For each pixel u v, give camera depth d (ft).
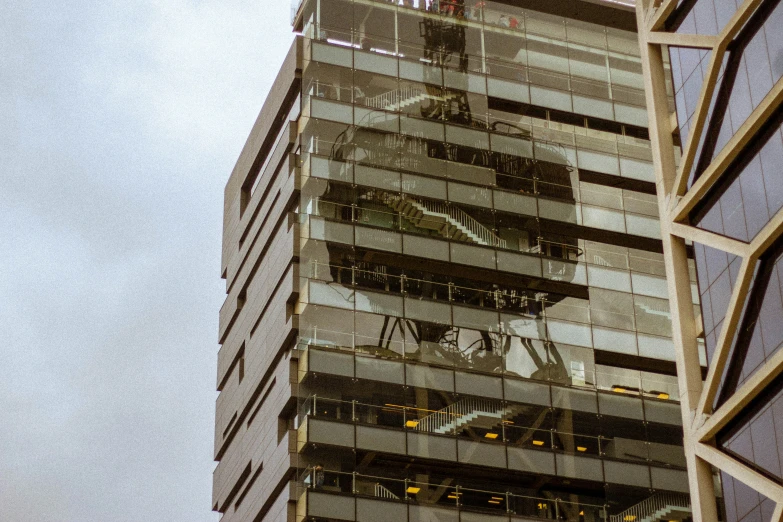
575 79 292.40
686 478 255.70
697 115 211.61
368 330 255.29
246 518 260.62
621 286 274.16
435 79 283.59
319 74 278.26
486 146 280.10
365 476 241.55
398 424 247.91
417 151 275.18
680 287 211.82
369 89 278.67
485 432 251.39
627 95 293.84
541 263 271.08
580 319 268.62
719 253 203.10
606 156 286.87
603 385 267.80
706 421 198.08
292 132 275.18
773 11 198.49
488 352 260.01
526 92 287.69
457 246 267.80
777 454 185.06
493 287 269.44
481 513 243.19
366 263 263.08
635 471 254.47
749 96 200.44
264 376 263.90
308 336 252.21
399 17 288.30
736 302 196.03
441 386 253.44
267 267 274.57
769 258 192.95
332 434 242.99
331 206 265.34
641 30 233.14
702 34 216.54
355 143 272.31
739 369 194.49
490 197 274.98
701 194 209.26
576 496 254.47
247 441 269.23
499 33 292.81
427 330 258.78
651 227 281.33
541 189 279.69
